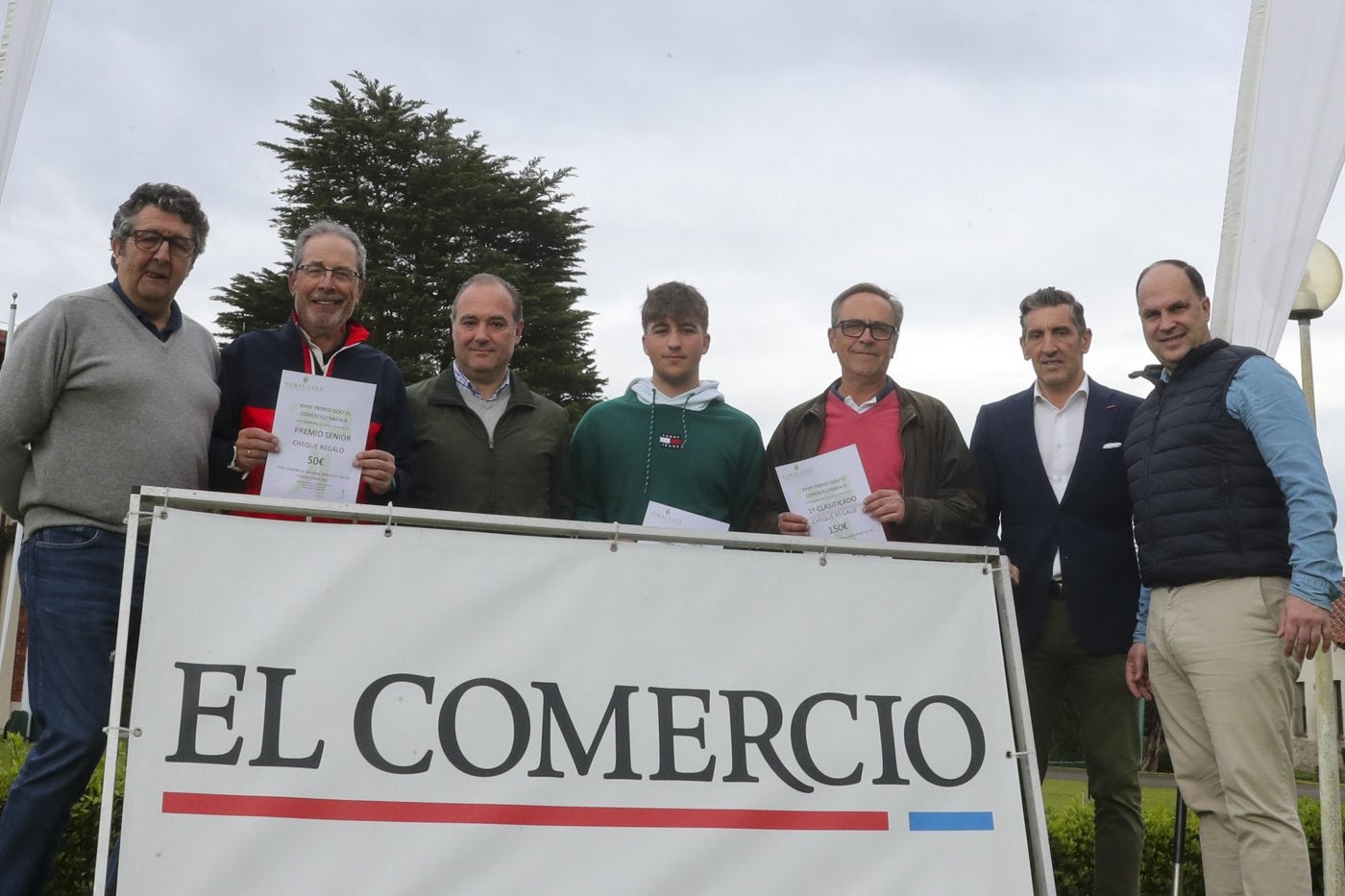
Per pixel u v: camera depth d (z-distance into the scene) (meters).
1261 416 3.76
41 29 4.64
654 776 3.22
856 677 3.45
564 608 3.30
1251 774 3.64
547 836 3.11
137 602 3.46
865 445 4.38
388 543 3.23
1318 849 7.13
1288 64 4.97
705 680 3.34
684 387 4.46
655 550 3.41
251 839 2.93
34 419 3.42
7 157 4.54
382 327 25.66
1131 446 4.13
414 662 3.16
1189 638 3.80
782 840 3.26
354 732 3.07
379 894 2.96
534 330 26.61
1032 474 4.66
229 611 3.08
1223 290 5.05
